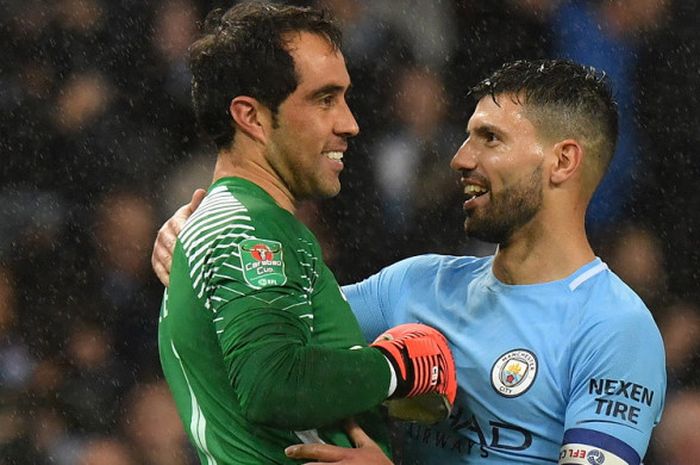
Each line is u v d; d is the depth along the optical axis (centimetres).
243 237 1048
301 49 1112
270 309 1022
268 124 1118
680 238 2405
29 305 2420
